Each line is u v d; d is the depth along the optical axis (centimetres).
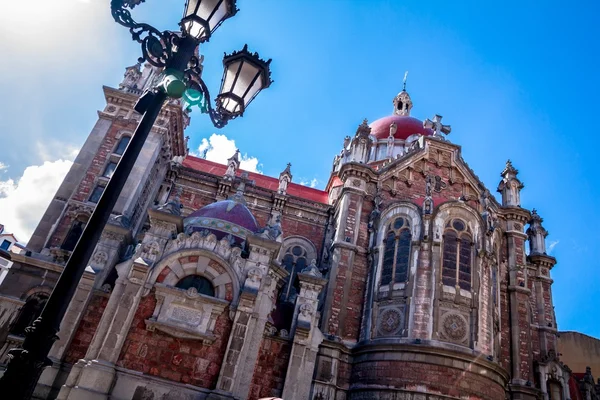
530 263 3794
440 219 2897
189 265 1978
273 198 3662
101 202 822
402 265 2830
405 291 2698
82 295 1944
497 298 2927
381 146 4894
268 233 2147
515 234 3459
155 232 2023
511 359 3044
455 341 2556
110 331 1766
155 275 1920
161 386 1723
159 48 974
